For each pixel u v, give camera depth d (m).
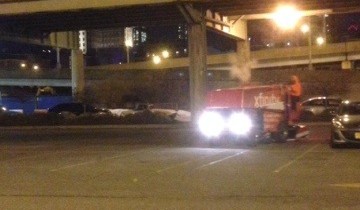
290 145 26.16
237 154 22.77
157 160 21.30
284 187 14.95
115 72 96.12
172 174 17.67
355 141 23.44
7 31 56.12
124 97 80.94
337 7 50.66
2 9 48.97
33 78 114.50
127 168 19.25
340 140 23.61
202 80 47.53
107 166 19.89
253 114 26.22
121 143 29.97
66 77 116.00
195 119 46.88
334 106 43.50
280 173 17.33
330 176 16.55
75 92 77.19
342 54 108.88
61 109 57.03
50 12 48.16
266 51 111.19
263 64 112.38
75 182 16.64
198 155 22.70
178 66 118.00
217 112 26.86
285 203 12.95
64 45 65.19
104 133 39.44
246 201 13.28
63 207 13.16
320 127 38.34
